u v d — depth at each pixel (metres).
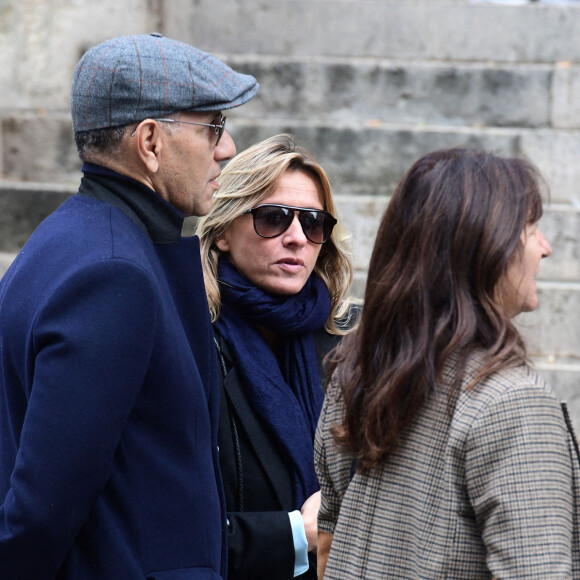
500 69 13.76
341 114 13.88
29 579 3.96
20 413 4.27
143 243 4.39
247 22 14.39
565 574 3.51
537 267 4.04
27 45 13.23
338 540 4.21
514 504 3.61
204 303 4.71
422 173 4.05
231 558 5.33
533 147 12.86
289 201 5.96
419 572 3.84
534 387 3.73
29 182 12.90
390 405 3.95
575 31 14.22
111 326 3.98
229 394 5.71
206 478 4.41
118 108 4.42
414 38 14.34
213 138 4.66
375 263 4.16
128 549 4.16
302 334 6.10
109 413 3.92
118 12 13.41
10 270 4.54
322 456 4.60
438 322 3.90
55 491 3.84
